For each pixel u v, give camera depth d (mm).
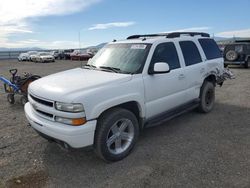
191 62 5668
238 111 6609
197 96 5945
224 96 8398
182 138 4895
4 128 5711
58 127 3588
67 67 23969
